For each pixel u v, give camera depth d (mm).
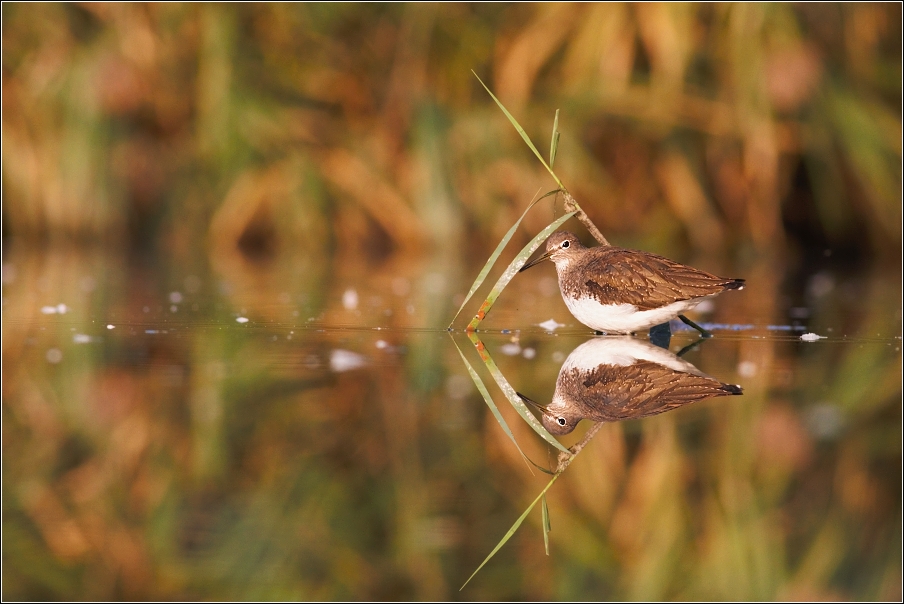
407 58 20266
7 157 20062
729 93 19438
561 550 5344
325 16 19984
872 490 6043
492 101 20203
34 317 11531
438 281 15836
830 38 19484
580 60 19750
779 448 6656
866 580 5148
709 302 13664
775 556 5371
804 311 12695
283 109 20094
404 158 20438
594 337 10328
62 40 19953
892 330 10930
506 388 7977
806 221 20516
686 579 5207
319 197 20203
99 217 20047
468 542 5398
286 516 5680
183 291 14156
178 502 5867
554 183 19609
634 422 7230
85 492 6043
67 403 7652
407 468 6301
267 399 7707
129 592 4883
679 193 19797
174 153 20250
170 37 19828
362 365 8836
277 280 15641
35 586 4945
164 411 7434
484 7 20266
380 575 5035
